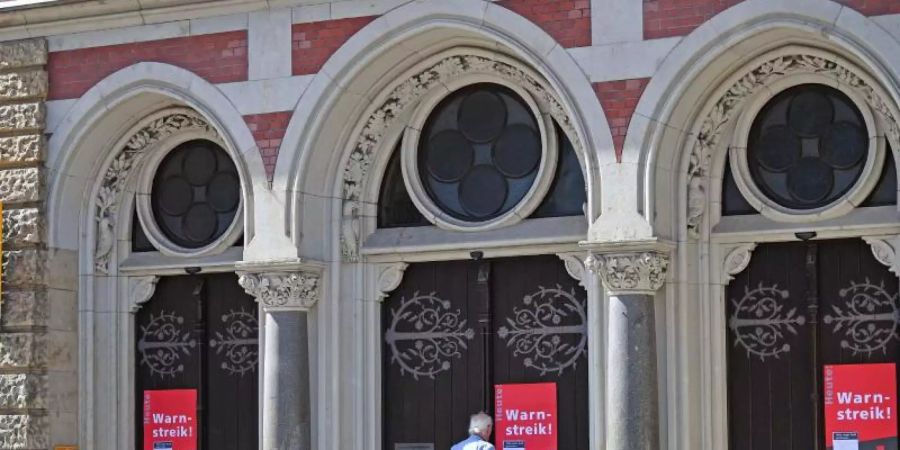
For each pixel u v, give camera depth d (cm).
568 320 1948
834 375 1838
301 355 1986
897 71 1723
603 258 1841
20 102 2134
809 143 1853
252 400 2105
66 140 2116
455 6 1917
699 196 1869
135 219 2161
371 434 2008
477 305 1991
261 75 2014
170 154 2150
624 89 1842
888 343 1817
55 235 2125
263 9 2017
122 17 2080
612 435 1830
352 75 1970
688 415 1845
